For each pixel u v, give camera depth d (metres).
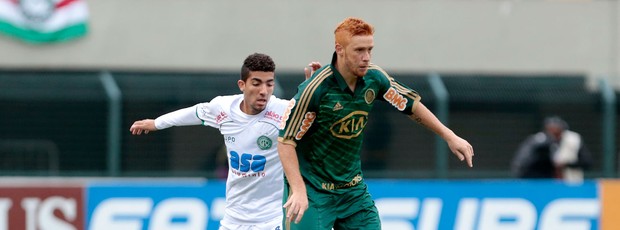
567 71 70.62
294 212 22.70
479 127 56.59
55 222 42.59
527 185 45.50
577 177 55.12
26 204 42.47
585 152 55.16
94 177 53.06
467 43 69.94
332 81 23.39
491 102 56.34
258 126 27.06
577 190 45.94
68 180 49.62
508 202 45.28
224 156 54.66
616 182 46.34
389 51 69.06
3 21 64.44
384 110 55.50
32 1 64.81
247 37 67.75
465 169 56.81
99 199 42.72
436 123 24.28
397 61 69.06
